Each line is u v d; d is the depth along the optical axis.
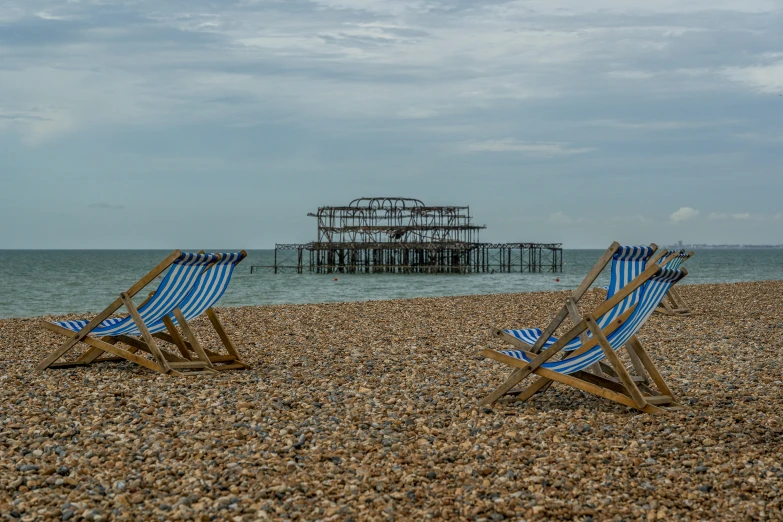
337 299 30.66
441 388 7.14
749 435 5.38
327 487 4.33
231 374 8.03
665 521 3.85
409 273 66.12
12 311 24.48
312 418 5.89
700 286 24.34
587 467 4.63
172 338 8.54
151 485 4.36
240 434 5.42
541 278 56.69
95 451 4.96
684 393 6.92
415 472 4.56
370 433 5.46
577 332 6.12
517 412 6.14
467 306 16.91
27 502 4.07
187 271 7.87
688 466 4.70
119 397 6.67
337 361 8.88
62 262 98.12
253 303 28.39
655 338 10.73
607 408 6.29
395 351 9.65
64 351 8.31
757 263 94.31
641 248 5.98
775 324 12.65
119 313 16.41
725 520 3.86
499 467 4.65
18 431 5.47
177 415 6.02
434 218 68.00
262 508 3.98
